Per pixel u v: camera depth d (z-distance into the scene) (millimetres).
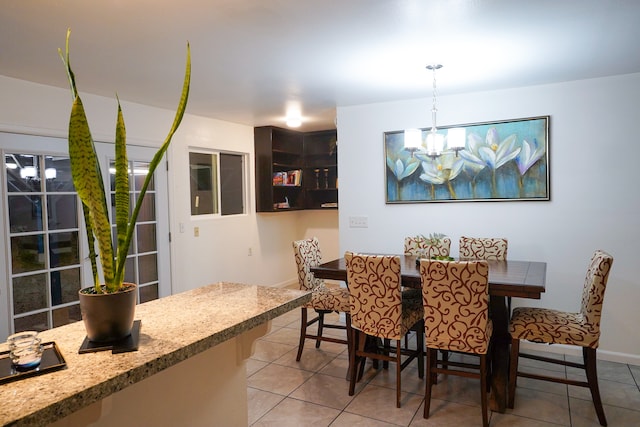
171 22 2258
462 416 2652
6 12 2104
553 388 3023
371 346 3336
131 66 3021
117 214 1303
